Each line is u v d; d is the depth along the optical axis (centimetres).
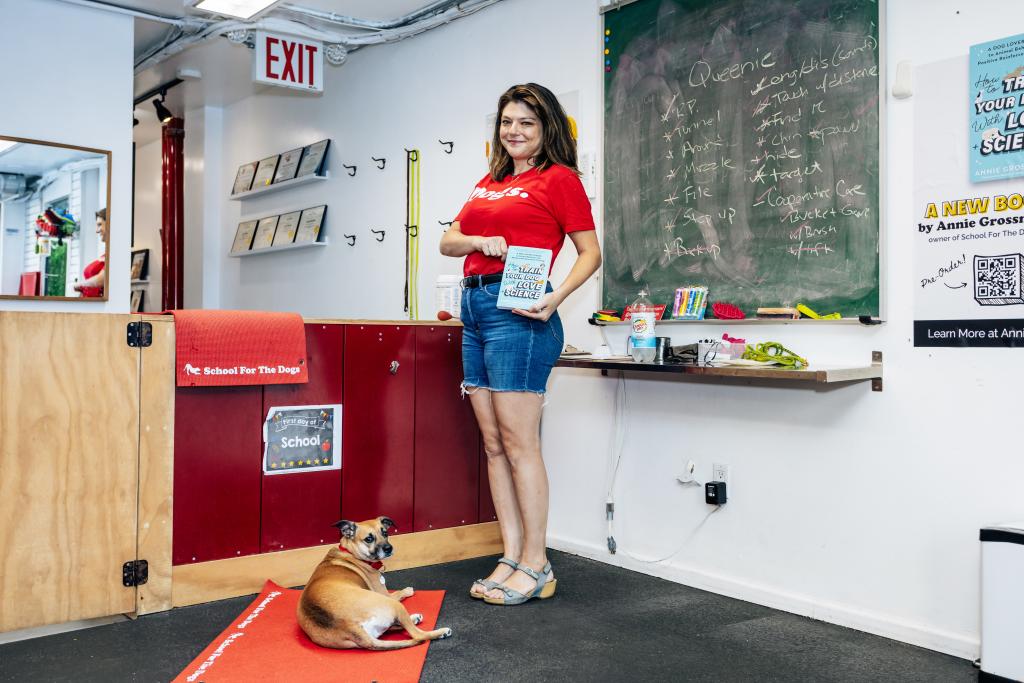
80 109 425
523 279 261
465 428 345
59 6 417
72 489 253
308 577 302
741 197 290
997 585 208
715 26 298
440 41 425
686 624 260
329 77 508
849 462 260
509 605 276
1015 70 223
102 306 437
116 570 260
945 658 232
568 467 356
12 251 409
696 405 305
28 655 230
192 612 269
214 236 627
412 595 285
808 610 268
